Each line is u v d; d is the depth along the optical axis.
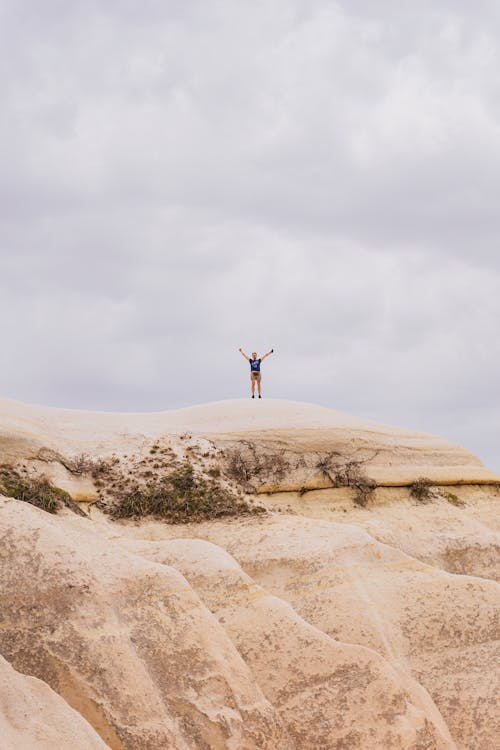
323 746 23.17
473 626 27.41
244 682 22.47
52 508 29.38
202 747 21.00
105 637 21.42
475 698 25.86
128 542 27.77
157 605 22.77
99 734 20.23
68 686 20.55
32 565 21.97
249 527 30.80
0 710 18.34
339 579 27.81
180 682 21.73
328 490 36.09
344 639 26.38
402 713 23.75
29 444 32.28
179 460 34.28
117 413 36.78
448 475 38.47
